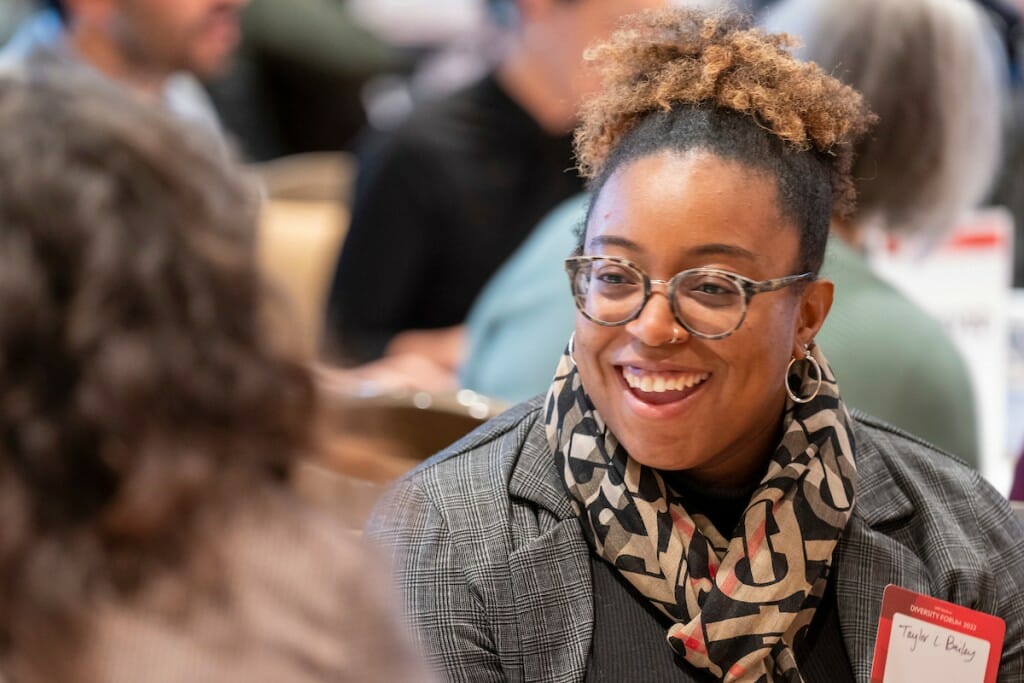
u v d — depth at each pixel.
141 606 1.13
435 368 4.68
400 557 2.00
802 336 2.05
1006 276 3.70
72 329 1.07
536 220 5.00
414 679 1.28
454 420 2.88
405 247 4.97
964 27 3.09
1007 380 3.84
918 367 2.83
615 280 1.91
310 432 1.21
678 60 1.98
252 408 1.15
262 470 1.20
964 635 1.99
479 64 5.55
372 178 4.98
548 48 4.81
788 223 1.91
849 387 2.79
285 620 1.17
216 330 1.14
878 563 2.08
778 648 1.98
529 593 1.98
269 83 7.54
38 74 1.22
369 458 1.38
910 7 3.04
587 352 1.96
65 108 1.16
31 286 1.06
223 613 1.15
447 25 8.62
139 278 1.09
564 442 2.06
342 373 1.29
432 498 2.05
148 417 1.09
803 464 2.01
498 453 2.12
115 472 1.09
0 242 1.08
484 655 1.97
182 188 1.16
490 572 1.99
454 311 5.06
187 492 1.11
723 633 1.94
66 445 1.08
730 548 1.99
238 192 1.22
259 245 1.22
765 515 1.99
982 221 3.69
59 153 1.12
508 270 3.79
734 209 1.86
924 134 3.07
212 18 4.73
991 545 2.17
